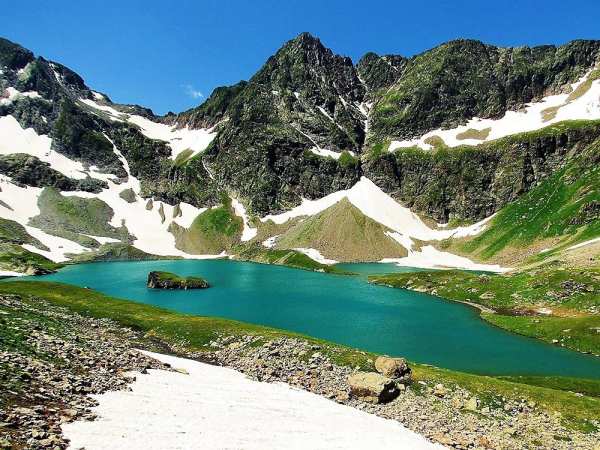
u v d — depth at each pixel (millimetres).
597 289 109875
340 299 135375
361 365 58219
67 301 94375
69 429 22750
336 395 49312
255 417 33688
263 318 108688
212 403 35438
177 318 86125
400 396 50062
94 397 29578
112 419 26109
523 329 97688
